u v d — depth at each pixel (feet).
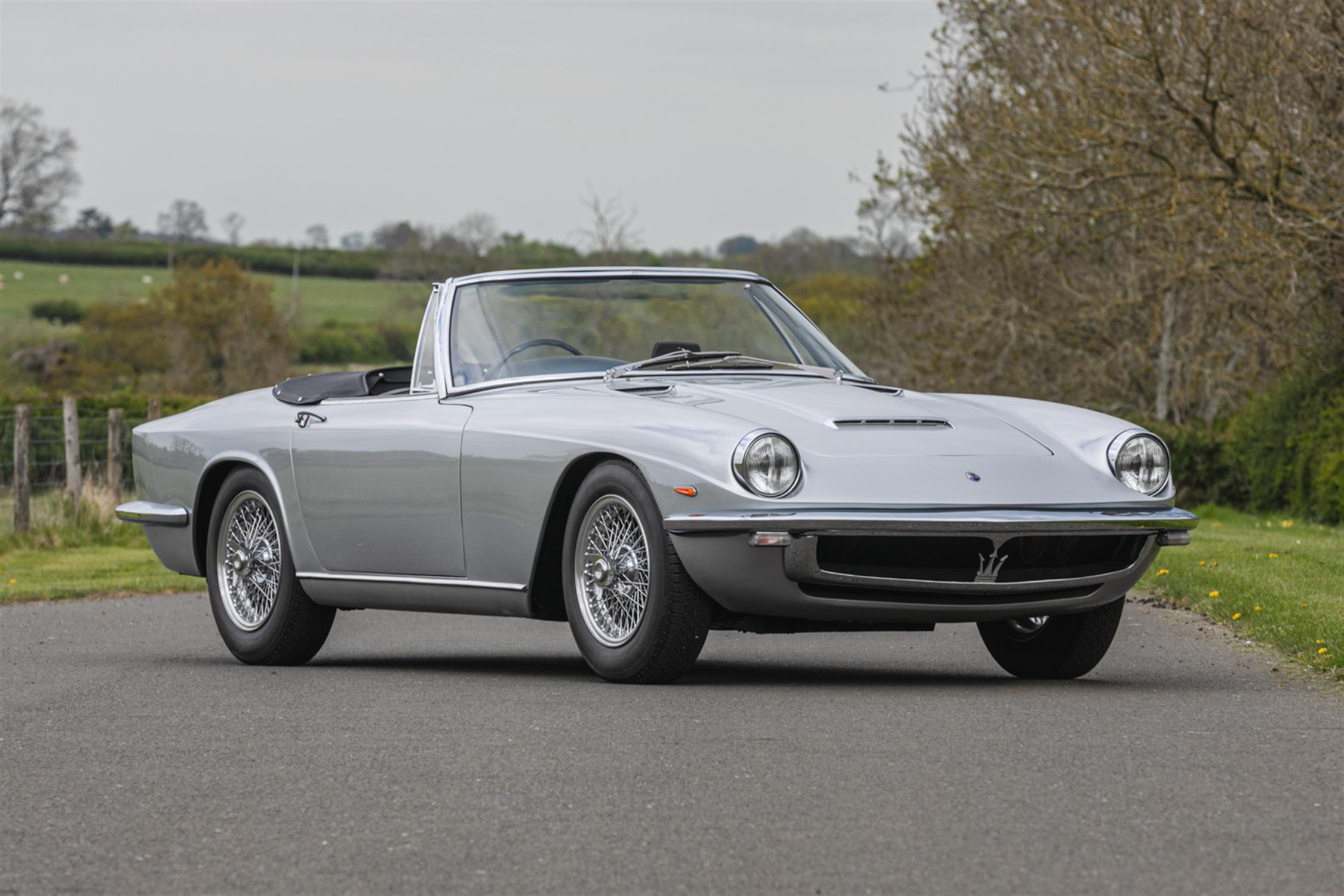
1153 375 203.00
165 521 57.36
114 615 78.28
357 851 26.32
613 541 44.04
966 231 185.57
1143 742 34.12
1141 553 43.80
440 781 31.35
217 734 37.37
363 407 51.83
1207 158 155.43
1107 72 152.97
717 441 41.16
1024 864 24.76
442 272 401.49
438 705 40.70
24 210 567.59
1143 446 44.27
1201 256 155.74
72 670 52.31
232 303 506.07
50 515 135.74
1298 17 140.67
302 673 50.26
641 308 51.65
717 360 49.98
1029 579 42.39
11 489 137.49
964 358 199.00
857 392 46.83
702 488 40.75
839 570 40.81
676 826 27.48
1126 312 187.62
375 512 50.16
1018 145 166.61
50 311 585.63
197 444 56.54
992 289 201.16
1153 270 162.71
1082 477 43.45
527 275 52.19
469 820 28.25
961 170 176.65
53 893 24.38
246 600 55.36
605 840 26.61
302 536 52.70
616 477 43.11
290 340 511.81
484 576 47.26
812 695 41.34
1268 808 28.14
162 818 28.91
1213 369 193.67
